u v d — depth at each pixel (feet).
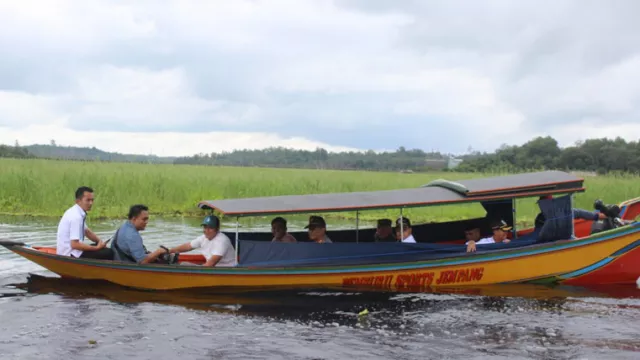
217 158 366.43
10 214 56.59
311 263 28.71
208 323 22.91
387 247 29.32
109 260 28.19
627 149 173.17
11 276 30.09
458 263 29.17
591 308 25.45
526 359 19.52
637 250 29.96
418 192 31.53
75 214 29.43
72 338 20.95
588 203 61.26
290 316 23.97
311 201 29.86
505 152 187.32
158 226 51.44
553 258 29.78
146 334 21.53
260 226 54.34
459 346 20.65
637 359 19.48
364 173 105.60
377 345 20.70
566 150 177.78
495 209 35.37
